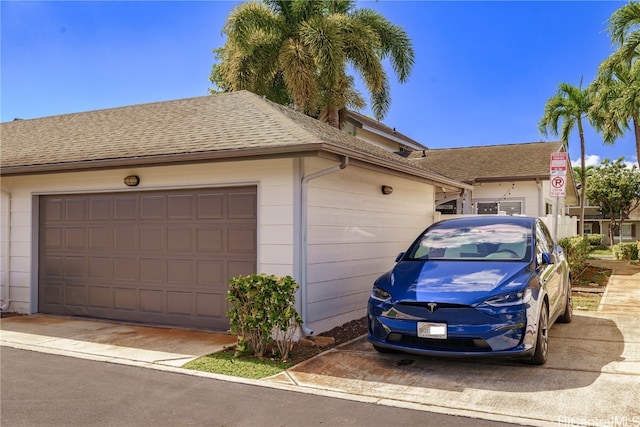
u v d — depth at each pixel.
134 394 5.10
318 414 4.52
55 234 9.64
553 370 5.63
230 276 7.94
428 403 4.74
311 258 7.53
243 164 7.76
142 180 8.61
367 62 18.88
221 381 5.50
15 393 5.15
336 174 8.28
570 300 8.16
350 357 6.38
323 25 17.98
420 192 11.77
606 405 4.57
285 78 18.33
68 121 11.73
